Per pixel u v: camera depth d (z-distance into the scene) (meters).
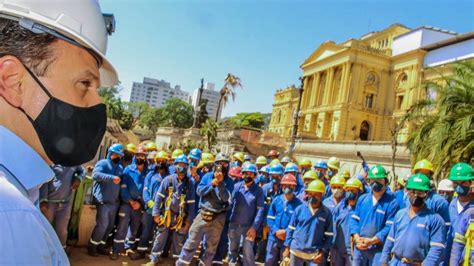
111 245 7.70
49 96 0.86
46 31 0.85
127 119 59.50
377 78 54.34
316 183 6.01
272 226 7.00
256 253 8.16
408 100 49.34
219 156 6.43
